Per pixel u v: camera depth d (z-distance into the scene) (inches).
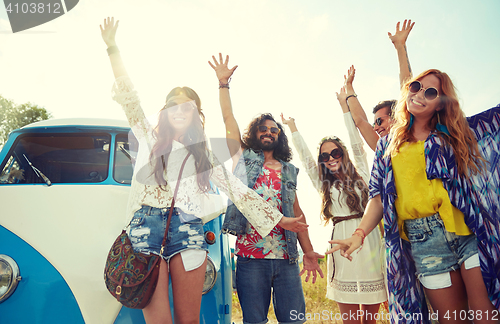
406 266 69.6
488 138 70.1
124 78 68.4
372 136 102.0
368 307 88.0
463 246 63.6
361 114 103.3
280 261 83.4
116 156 93.9
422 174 67.2
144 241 57.9
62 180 87.7
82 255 69.6
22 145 92.1
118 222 77.0
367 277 87.0
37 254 67.9
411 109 69.7
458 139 66.1
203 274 61.9
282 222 69.6
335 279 91.0
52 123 95.6
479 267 61.4
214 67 95.0
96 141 95.2
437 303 65.7
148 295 55.7
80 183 87.0
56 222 73.5
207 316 73.3
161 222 60.3
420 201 66.3
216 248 82.7
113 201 81.2
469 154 66.4
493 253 61.5
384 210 70.7
